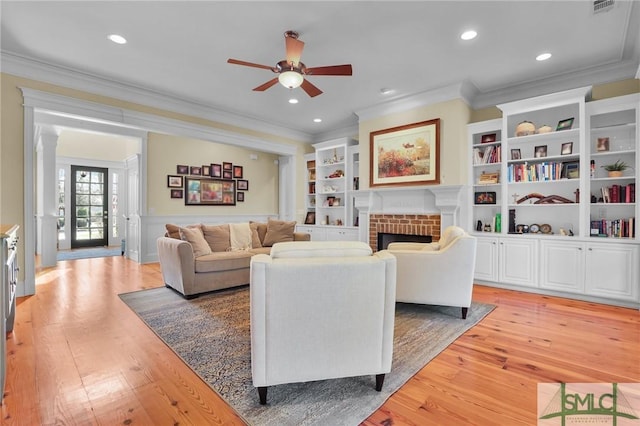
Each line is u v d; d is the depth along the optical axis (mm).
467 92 4195
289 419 1517
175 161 6230
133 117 4223
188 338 2461
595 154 3500
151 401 1655
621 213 3539
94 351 2221
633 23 2711
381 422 1496
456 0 2414
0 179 3320
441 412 1570
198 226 4406
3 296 1699
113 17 2646
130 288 4008
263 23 2727
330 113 5285
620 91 3498
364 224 5215
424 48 3145
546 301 3465
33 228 3566
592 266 3400
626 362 2088
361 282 1639
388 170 4797
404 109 4613
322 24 2738
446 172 4223
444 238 3406
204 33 2891
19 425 1464
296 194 6648
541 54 3266
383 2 2439
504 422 1492
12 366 2000
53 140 5547
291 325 1591
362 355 1685
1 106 3301
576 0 2410
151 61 3438
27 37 2955
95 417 1524
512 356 2172
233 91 4297
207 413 1562
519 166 3965
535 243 3756
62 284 4195
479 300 3510
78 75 3717
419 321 2854
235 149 7094
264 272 1549
